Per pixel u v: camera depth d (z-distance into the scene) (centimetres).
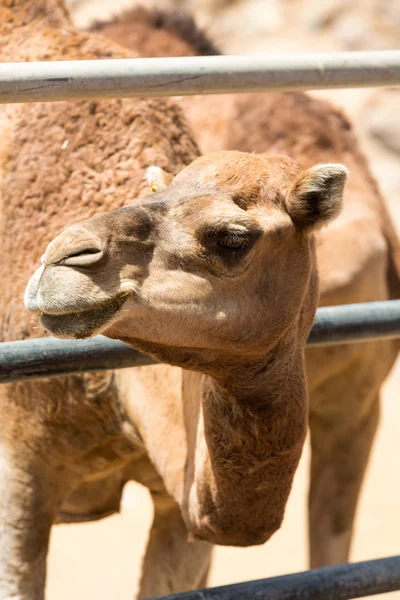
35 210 1088
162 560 1177
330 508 1534
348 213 1522
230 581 1761
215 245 816
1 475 1074
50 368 855
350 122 1664
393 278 1571
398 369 2694
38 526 1085
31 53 1183
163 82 793
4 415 1073
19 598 1073
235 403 879
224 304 824
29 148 1114
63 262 764
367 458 1560
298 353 895
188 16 1631
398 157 3472
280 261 855
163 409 1002
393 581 827
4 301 1087
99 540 1902
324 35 3912
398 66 856
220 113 1578
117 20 1623
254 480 893
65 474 1092
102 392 1050
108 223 792
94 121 1109
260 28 3962
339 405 1509
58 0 1250
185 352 845
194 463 947
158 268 802
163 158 1105
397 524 1991
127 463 1130
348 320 947
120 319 794
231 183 849
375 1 4012
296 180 862
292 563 1841
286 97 1619
